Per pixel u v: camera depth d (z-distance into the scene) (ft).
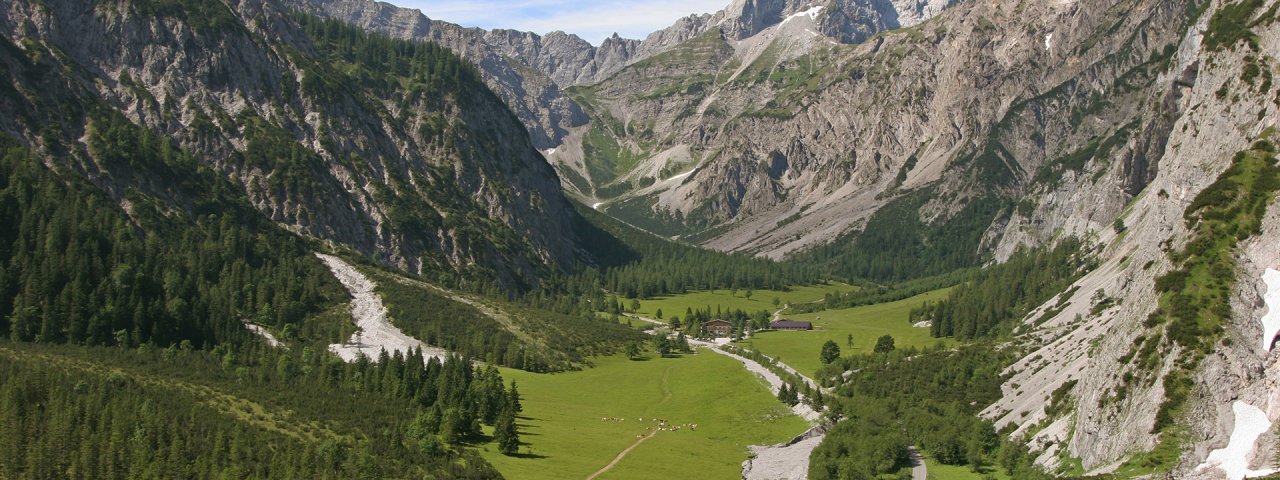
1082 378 552.41
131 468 499.51
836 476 576.61
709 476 608.60
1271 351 428.15
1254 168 512.22
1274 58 609.42
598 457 629.51
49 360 648.79
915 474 568.82
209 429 554.05
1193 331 449.48
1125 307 525.34
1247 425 416.67
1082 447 483.51
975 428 590.96
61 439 511.40
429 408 651.66
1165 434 431.02
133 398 577.43
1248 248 472.44
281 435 567.59
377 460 548.72
